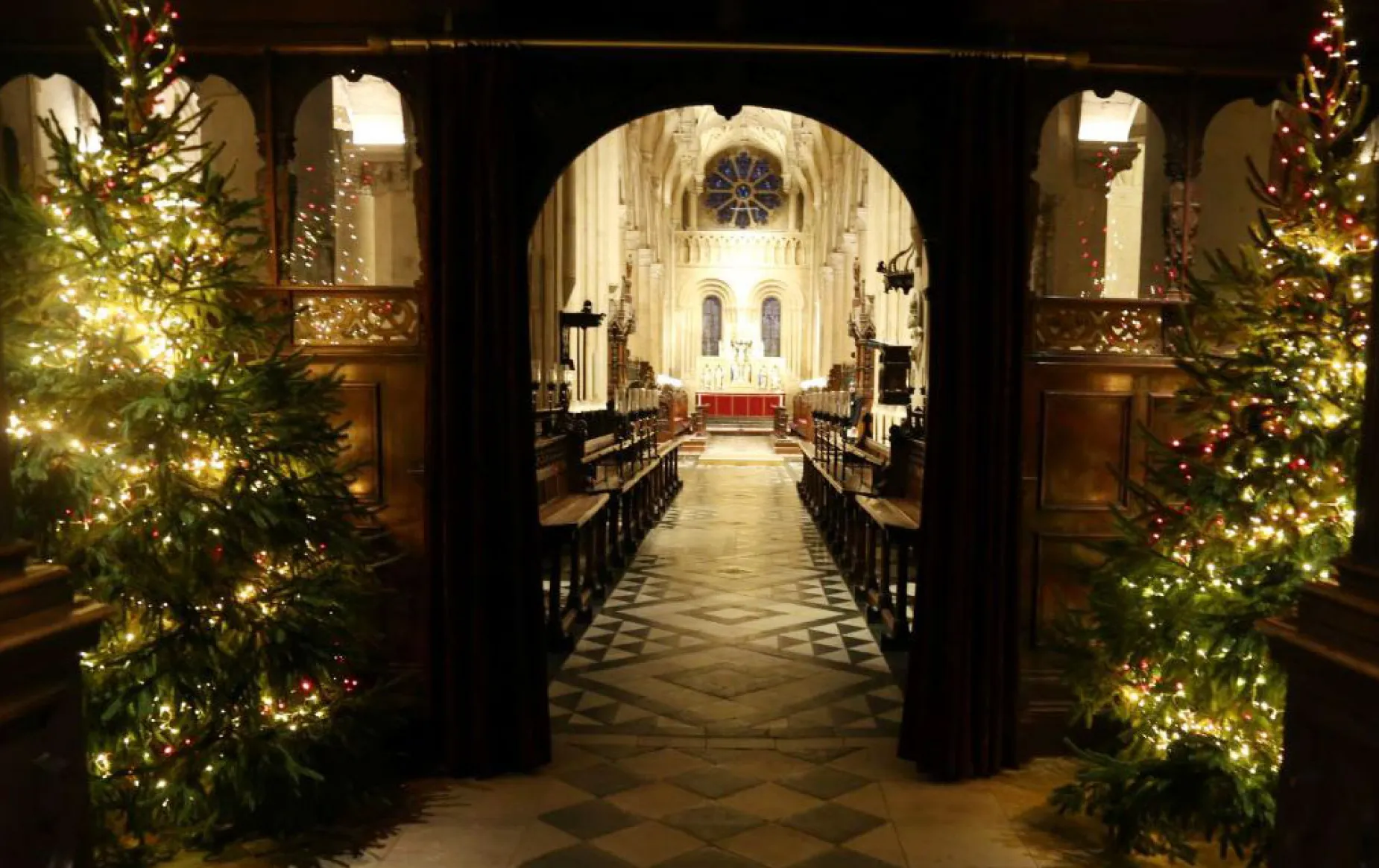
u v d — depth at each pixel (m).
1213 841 3.69
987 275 4.26
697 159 36.69
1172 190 4.57
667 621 7.32
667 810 4.00
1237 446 3.56
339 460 4.51
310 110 7.82
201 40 4.32
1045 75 4.43
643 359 29.92
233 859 3.54
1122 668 3.93
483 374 4.29
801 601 8.00
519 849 3.65
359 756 3.94
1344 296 3.36
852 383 21.00
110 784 3.42
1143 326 4.63
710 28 4.32
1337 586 2.09
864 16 4.34
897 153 4.54
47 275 3.29
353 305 4.53
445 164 4.23
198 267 3.63
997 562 4.30
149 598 3.39
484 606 4.31
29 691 1.95
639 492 11.07
